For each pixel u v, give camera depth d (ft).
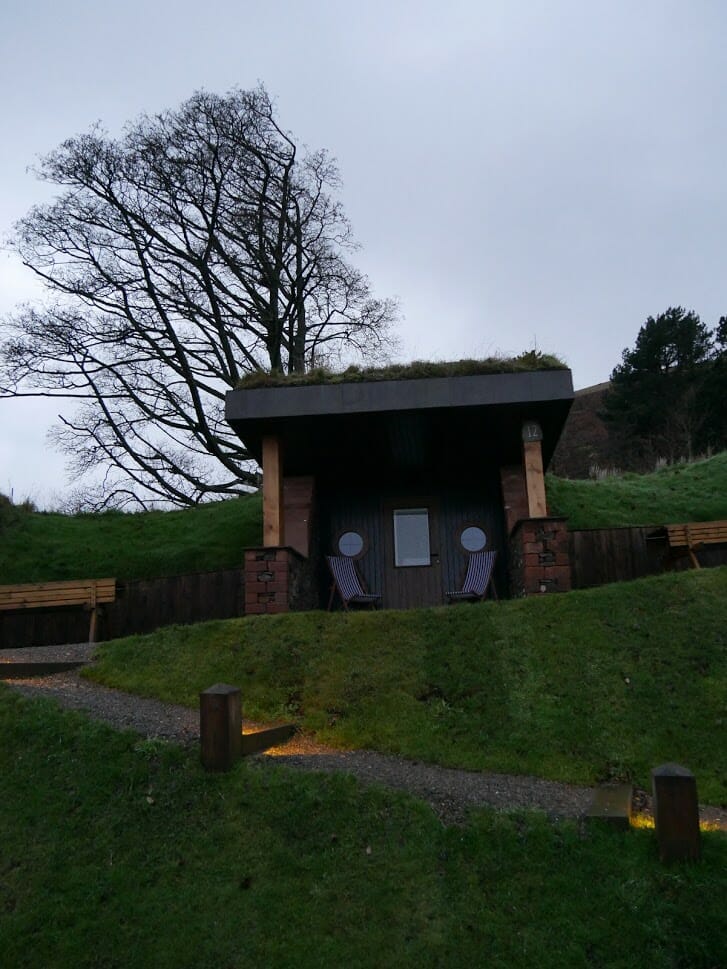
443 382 38.81
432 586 46.62
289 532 44.06
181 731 23.62
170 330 78.59
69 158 77.10
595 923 16.49
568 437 171.22
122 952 16.71
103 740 23.18
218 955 16.42
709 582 32.30
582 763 23.49
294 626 31.58
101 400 77.46
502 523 47.16
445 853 18.39
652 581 32.60
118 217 78.48
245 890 17.80
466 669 27.96
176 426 77.92
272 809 19.81
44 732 23.97
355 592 43.55
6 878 18.88
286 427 40.96
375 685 27.58
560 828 18.80
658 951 15.92
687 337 150.20
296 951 16.31
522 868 17.87
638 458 140.67
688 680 26.76
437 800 20.29
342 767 22.24
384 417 39.68
